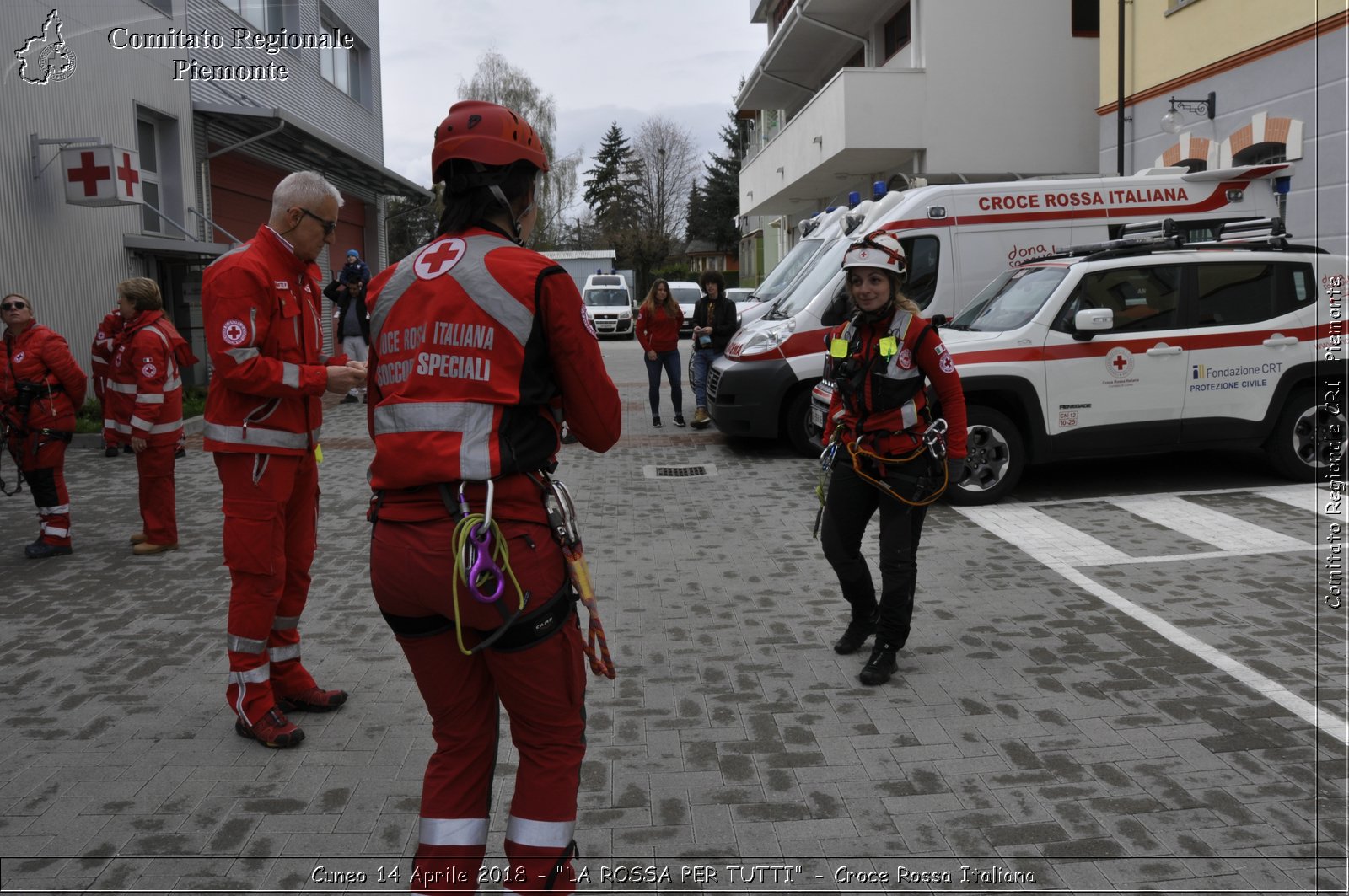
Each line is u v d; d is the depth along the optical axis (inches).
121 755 158.7
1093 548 269.7
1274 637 200.7
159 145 630.5
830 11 887.7
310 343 165.9
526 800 99.4
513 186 100.9
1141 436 324.2
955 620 216.2
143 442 274.7
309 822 138.0
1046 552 266.7
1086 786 144.0
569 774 100.6
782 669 191.9
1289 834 130.3
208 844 132.4
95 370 333.4
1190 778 145.6
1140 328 324.2
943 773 149.3
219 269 153.4
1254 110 522.9
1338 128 471.8
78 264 521.3
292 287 161.0
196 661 201.0
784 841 131.8
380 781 149.6
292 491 164.6
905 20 855.1
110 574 263.9
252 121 685.3
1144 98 607.8
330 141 753.0
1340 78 470.0
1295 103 496.4
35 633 218.2
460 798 102.8
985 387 314.5
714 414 431.8
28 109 483.5
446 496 93.4
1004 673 187.0
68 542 285.1
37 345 275.6
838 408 189.6
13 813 140.5
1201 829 132.2
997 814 137.2
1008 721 166.6
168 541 286.2
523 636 96.3
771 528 304.8
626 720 170.1
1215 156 551.2
